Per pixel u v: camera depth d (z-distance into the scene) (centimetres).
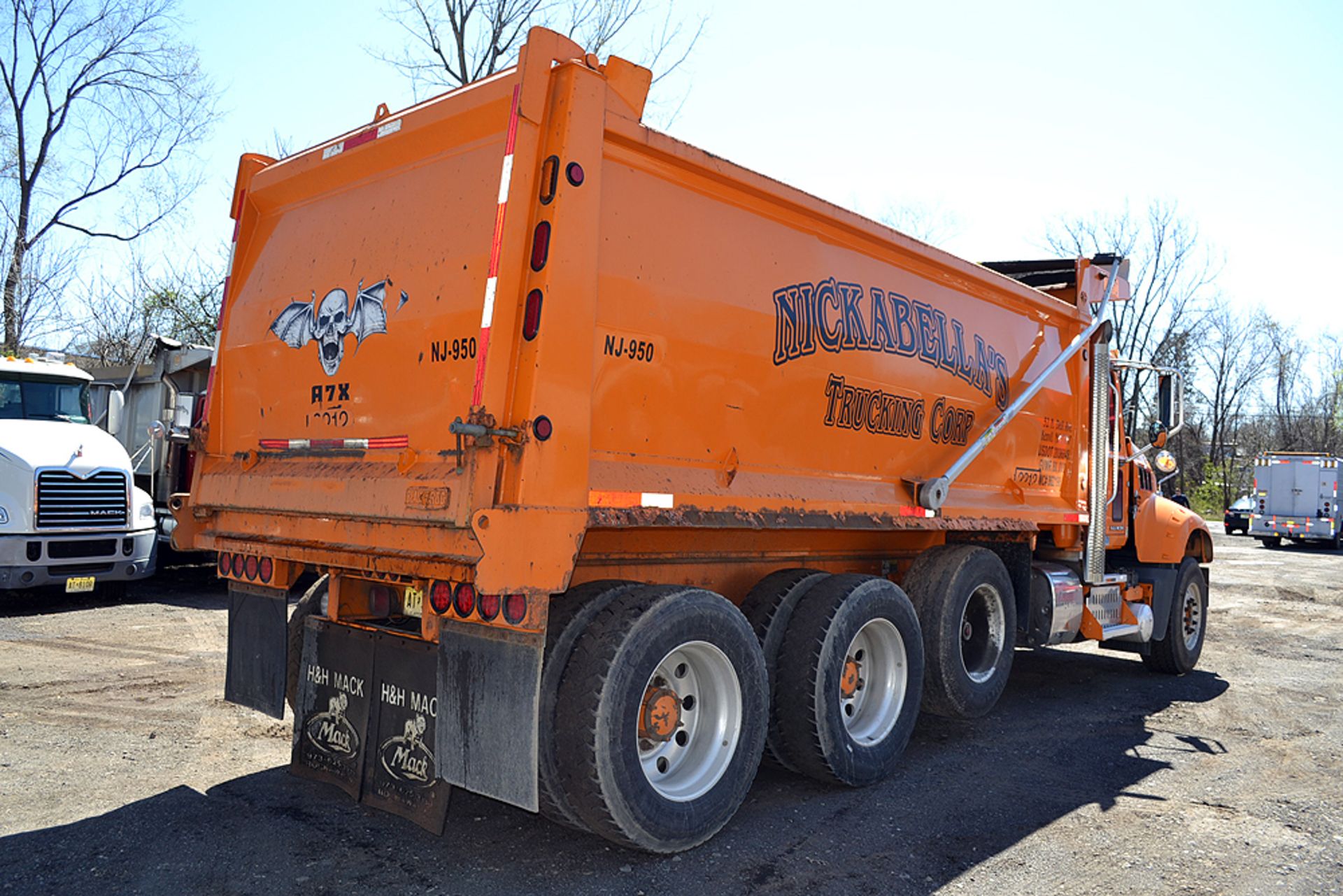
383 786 418
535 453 362
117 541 1070
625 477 405
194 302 2509
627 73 409
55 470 1020
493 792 370
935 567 612
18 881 368
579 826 402
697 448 444
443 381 387
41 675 713
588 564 457
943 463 620
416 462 390
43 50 2409
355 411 434
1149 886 399
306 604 510
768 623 504
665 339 428
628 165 416
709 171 446
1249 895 393
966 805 498
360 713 435
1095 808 499
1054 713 719
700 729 438
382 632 431
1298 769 579
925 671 602
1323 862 430
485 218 384
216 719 603
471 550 352
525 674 366
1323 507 2959
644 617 394
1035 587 718
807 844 435
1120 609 805
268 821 437
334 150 478
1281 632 1203
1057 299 730
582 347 381
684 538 493
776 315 488
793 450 500
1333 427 5631
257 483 471
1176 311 4481
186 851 401
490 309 365
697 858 414
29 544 1004
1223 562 2345
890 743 534
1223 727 685
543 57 384
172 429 829
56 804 452
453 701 388
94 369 1525
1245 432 5828
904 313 583
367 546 400
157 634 900
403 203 431
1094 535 764
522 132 376
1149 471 888
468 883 379
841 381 530
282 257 508
